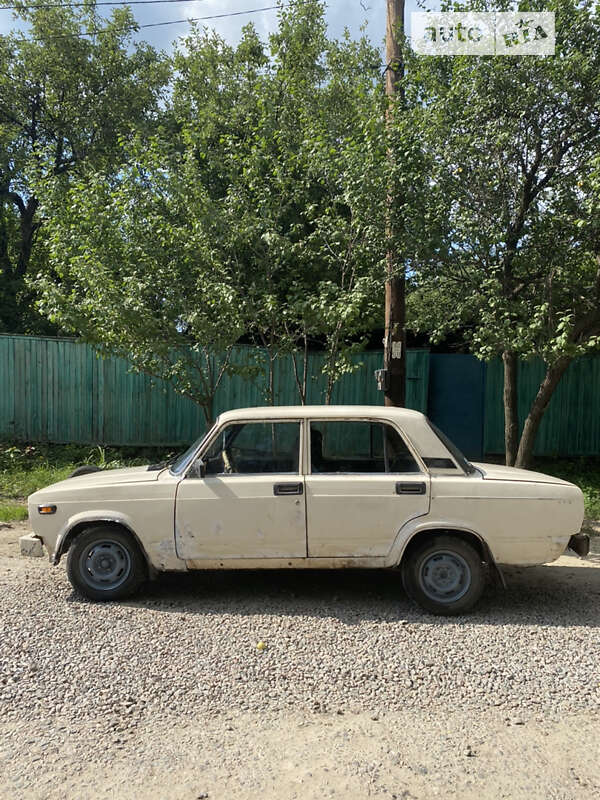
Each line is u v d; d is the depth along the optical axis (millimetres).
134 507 5023
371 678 3799
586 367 12234
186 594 5324
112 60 16656
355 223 7715
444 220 7660
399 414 5172
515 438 9398
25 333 15664
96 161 15945
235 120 12484
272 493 4934
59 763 2920
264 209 8133
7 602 5016
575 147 7898
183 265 8117
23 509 8500
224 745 3078
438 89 8391
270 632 4469
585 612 5020
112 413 12477
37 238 17500
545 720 3357
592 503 9102
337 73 13727
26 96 16141
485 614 4938
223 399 12227
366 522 4910
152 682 3715
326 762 2941
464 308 8000
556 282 8102
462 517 4887
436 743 3113
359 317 8344
